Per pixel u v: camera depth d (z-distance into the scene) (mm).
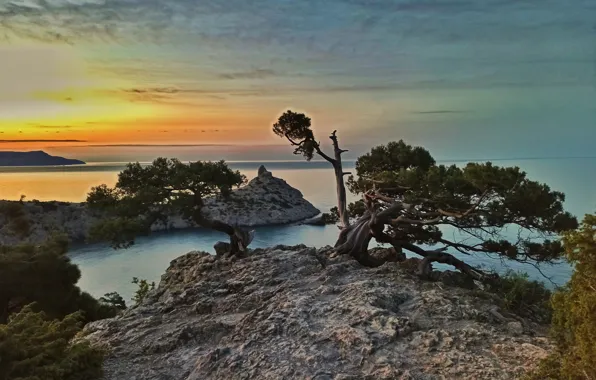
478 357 9422
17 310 26109
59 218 86688
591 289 6328
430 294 13398
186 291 16469
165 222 21094
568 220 15930
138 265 67188
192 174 20109
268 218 121750
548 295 14523
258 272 17188
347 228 20562
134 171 20578
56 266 26016
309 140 24047
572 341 7145
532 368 8758
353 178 24594
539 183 16391
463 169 17688
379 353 9844
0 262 24531
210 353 10656
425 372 9047
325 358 9789
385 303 12547
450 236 21109
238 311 14242
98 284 55781
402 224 19031
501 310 12836
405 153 23344
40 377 8672
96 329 14336
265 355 10156
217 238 92250
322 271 16641
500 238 17578
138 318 15016
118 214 19688
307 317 11992
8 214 42125
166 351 11984
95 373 10125
